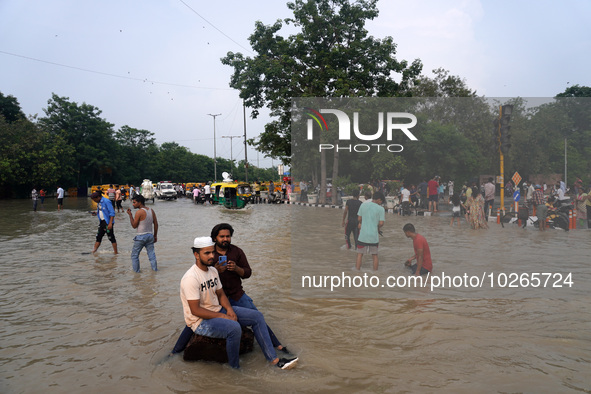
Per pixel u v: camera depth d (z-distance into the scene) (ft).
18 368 12.36
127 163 233.55
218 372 12.01
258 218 62.49
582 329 14.98
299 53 84.79
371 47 85.15
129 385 11.25
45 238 41.68
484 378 11.31
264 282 22.38
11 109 168.25
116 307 18.40
